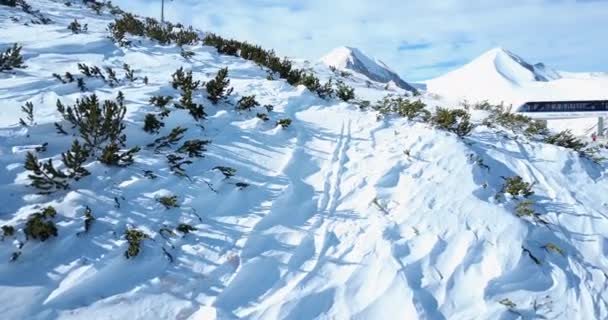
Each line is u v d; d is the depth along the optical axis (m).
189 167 4.13
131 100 5.21
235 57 9.23
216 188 3.98
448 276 3.54
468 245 3.87
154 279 3.03
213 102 5.63
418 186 4.59
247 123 5.30
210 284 3.11
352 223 3.95
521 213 4.51
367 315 3.09
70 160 3.46
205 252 3.32
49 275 2.83
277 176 4.42
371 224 3.93
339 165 4.88
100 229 3.21
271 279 3.28
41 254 2.92
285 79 8.03
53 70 6.02
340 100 7.11
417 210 4.20
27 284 2.73
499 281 3.60
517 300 3.50
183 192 3.80
